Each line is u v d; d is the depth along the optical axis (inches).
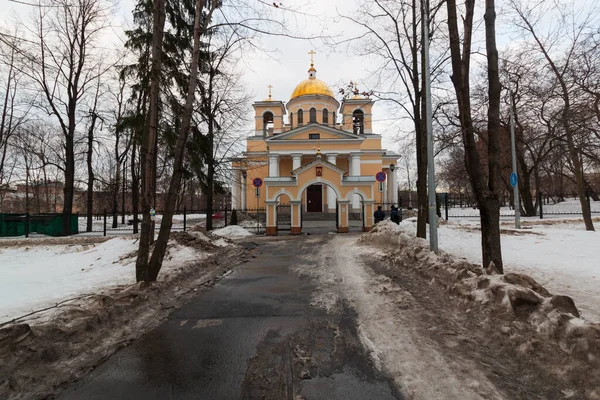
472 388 103.7
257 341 147.3
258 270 307.1
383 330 152.9
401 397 101.3
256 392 107.8
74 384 114.5
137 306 189.9
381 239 404.8
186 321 174.9
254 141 1371.8
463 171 948.6
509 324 137.8
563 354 111.7
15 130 856.9
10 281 269.9
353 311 182.7
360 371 118.2
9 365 116.6
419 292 209.3
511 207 1213.1
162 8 247.4
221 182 734.5
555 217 788.6
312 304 198.8
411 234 420.2
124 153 847.7
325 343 142.6
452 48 236.7
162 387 111.9
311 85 1374.3
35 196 1540.4
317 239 545.0
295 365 124.1
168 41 445.7
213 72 605.9
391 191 1457.9
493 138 223.0
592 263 249.3
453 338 139.9
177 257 345.4
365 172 1295.5
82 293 222.8
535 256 291.4
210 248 406.9
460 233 463.5
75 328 146.9
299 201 647.8
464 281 185.2
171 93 450.9
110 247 432.5
